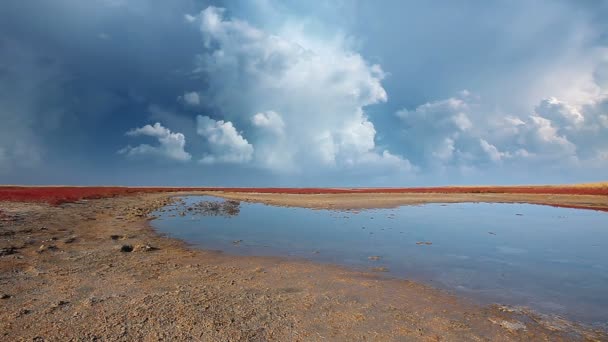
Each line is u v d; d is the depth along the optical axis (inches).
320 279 343.0
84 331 206.8
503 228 725.9
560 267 407.8
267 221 799.1
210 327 217.3
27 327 210.8
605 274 378.9
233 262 410.3
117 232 593.3
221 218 848.9
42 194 1181.1
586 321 250.1
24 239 484.4
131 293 281.1
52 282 307.6
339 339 208.4
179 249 479.8
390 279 350.3
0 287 288.4
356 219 853.2
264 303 266.1
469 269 395.5
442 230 688.4
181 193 2160.4
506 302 288.0
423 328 229.6
